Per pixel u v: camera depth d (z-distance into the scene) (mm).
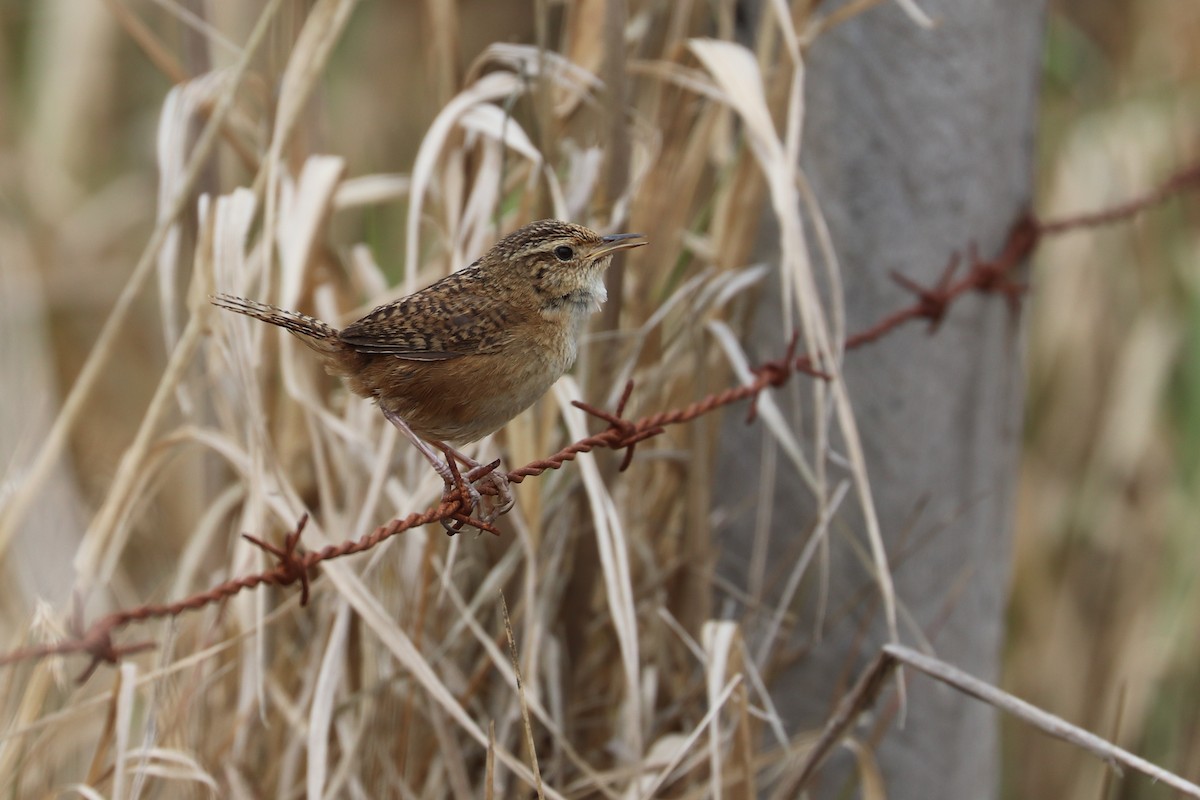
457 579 8133
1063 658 11273
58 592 8438
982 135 8617
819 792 8867
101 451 11320
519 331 7008
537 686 7812
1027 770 11320
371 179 8680
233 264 7336
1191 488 11164
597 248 7246
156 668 7859
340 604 7262
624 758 7879
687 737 7941
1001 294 8938
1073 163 11898
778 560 8891
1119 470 11352
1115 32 13234
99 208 13477
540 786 5977
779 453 8773
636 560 8398
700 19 8773
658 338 8484
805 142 8695
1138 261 11852
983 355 8898
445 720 7680
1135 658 10945
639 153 8828
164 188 7969
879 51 8453
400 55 14703
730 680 7488
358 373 7172
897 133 8516
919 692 8828
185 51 8984
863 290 8695
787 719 8930
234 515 8383
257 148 8789
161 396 7422
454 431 7242
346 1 7602
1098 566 11445
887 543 8758
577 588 8156
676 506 8727
